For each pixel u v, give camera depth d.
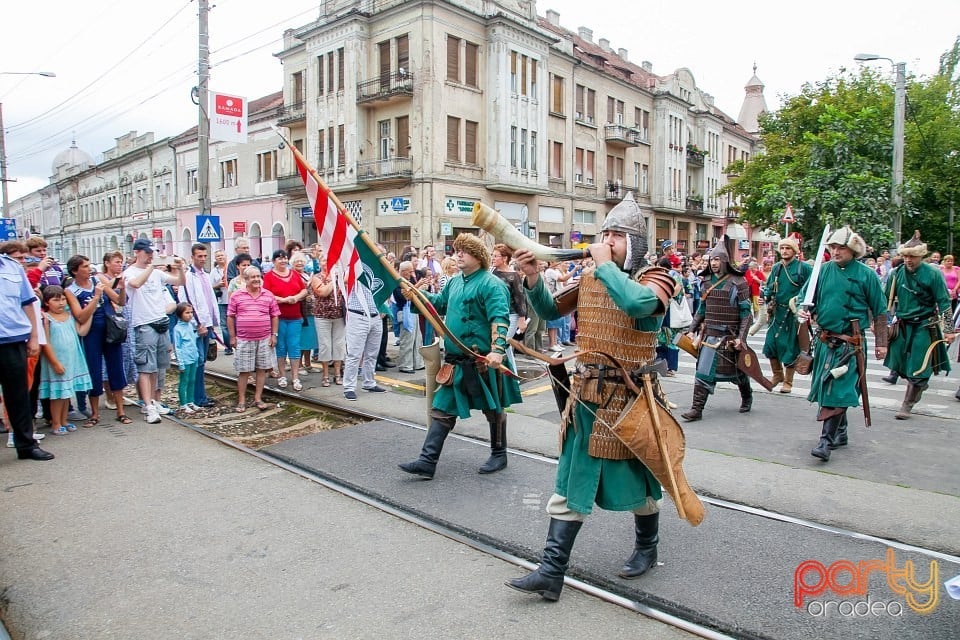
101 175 52.50
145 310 7.14
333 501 4.73
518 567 3.70
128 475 5.32
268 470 5.43
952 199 27.67
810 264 8.07
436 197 25.42
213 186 37.72
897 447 5.91
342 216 4.68
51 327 6.44
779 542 3.94
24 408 5.69
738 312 6.86
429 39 24.92
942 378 9.84
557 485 3.33
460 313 4.98
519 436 6.25
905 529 4.10
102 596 3.42
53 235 66.25
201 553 3.90
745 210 31.33
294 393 8.34
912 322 6.97
